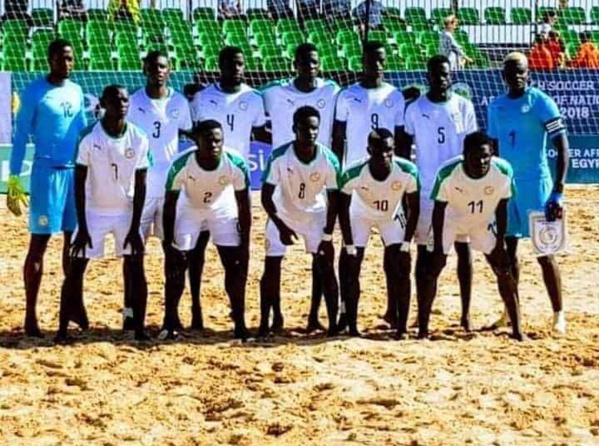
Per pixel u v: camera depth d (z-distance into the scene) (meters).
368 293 11.34
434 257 8.92
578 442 6.39
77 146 8.73
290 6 22.66
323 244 9.05
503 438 6.43
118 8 21.73
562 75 20.11
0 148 18.45
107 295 11.15
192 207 9.02
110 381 7.74
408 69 21.64
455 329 9.51
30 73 18.59
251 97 9.45
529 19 23.84
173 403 7.19
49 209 9.03
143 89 9.38
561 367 8.12
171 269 9.04
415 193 8.85
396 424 6.68
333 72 19.69
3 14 21.39
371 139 8.68
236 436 6.46
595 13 23.80
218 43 22.19
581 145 20.28
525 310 10.45
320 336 9.21
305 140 8.67
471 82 19.38
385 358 8.35
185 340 9.02
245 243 8.99
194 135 8.78
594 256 13.73
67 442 6.41
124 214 9.02
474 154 8.47
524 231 9.16
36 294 9.20
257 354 8.48
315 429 6.61
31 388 7.57
